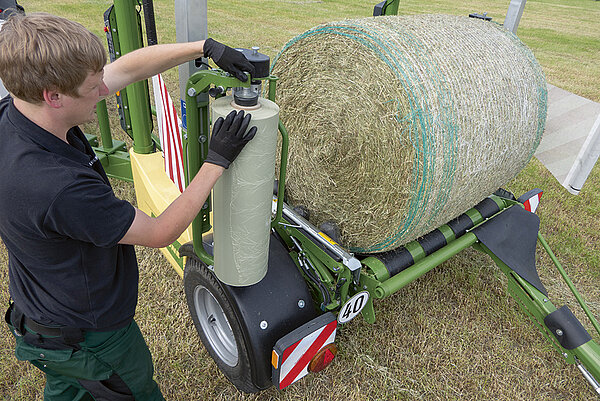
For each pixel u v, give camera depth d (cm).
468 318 286
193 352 249
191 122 159
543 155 311
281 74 239
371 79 192
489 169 226
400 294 301
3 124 113
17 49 98
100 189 116
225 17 1137
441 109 184
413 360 253
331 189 235
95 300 141
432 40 202
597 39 1308
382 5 302
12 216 113
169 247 280
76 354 147
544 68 912
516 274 249
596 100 681
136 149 312
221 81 137
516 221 275
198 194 130
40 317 141
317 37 213
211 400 224
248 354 191
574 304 306
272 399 226
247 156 142
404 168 190
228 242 166
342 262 195
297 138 246
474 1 1925
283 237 220
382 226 215
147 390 175
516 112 228
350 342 259
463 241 254
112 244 120
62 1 1086
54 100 108
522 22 1597
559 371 254
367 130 201
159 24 757
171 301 280
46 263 128
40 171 109
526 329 281
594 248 364
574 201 431
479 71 207
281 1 1506
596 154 270
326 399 229
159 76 249
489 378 246
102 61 110
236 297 185
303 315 195
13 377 228
